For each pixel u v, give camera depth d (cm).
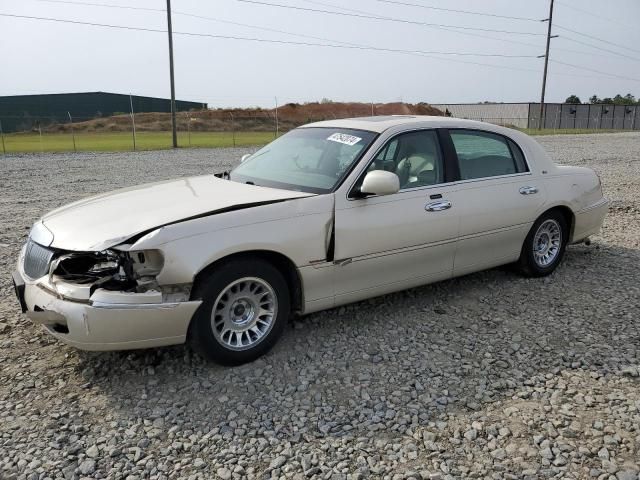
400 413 328
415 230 441
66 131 4488
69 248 346
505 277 569
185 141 3098
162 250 335
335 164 434
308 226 388
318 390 352
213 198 396
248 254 371
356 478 272
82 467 279
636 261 632
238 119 5097
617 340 426
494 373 375
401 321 458
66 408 331
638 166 1670
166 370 375
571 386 359
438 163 474
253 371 375
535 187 536
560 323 458
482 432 310
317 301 408
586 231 597
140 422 318
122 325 331
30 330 433
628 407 334
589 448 296
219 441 301
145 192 433
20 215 873
